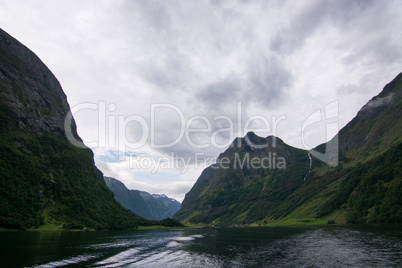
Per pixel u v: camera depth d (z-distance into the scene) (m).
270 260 56.66
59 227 151.25
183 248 79.31
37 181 171.38
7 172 152.50
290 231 155.38
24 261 48.31
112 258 56.78
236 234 148.25
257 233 152.50
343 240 89.00
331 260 54.53
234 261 56.00
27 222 137.25
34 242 79.19
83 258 54.84
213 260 57.41
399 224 155.50
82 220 176.12
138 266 49.62
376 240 83.94
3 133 175.25
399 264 49.03
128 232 173.50
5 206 133.88
